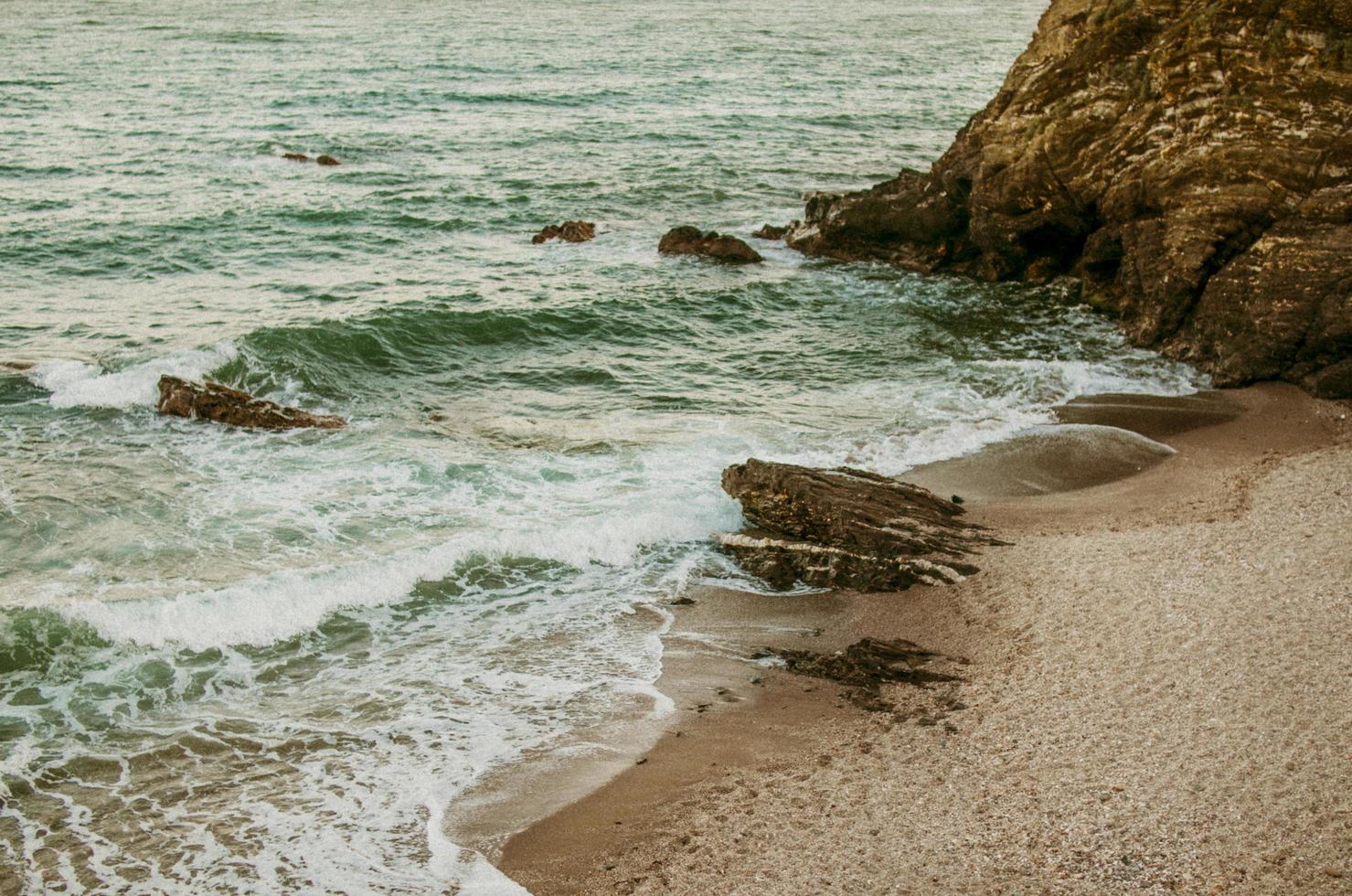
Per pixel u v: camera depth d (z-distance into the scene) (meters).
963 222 30.33
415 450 18.84
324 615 13.77
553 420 20.66
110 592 13.95
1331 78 22.14
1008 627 12.97
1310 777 9.39
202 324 25.08
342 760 10.96
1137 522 15.77
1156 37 24.88
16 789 10.43
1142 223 25.20
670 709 11.82
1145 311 24.78
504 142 49.81
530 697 12.14
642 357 24.30
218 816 10.07
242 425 19.53
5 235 32.22
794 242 33.19
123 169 42.06
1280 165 22.47
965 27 118.56
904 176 32.12
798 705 11.84
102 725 11.52
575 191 40.41
